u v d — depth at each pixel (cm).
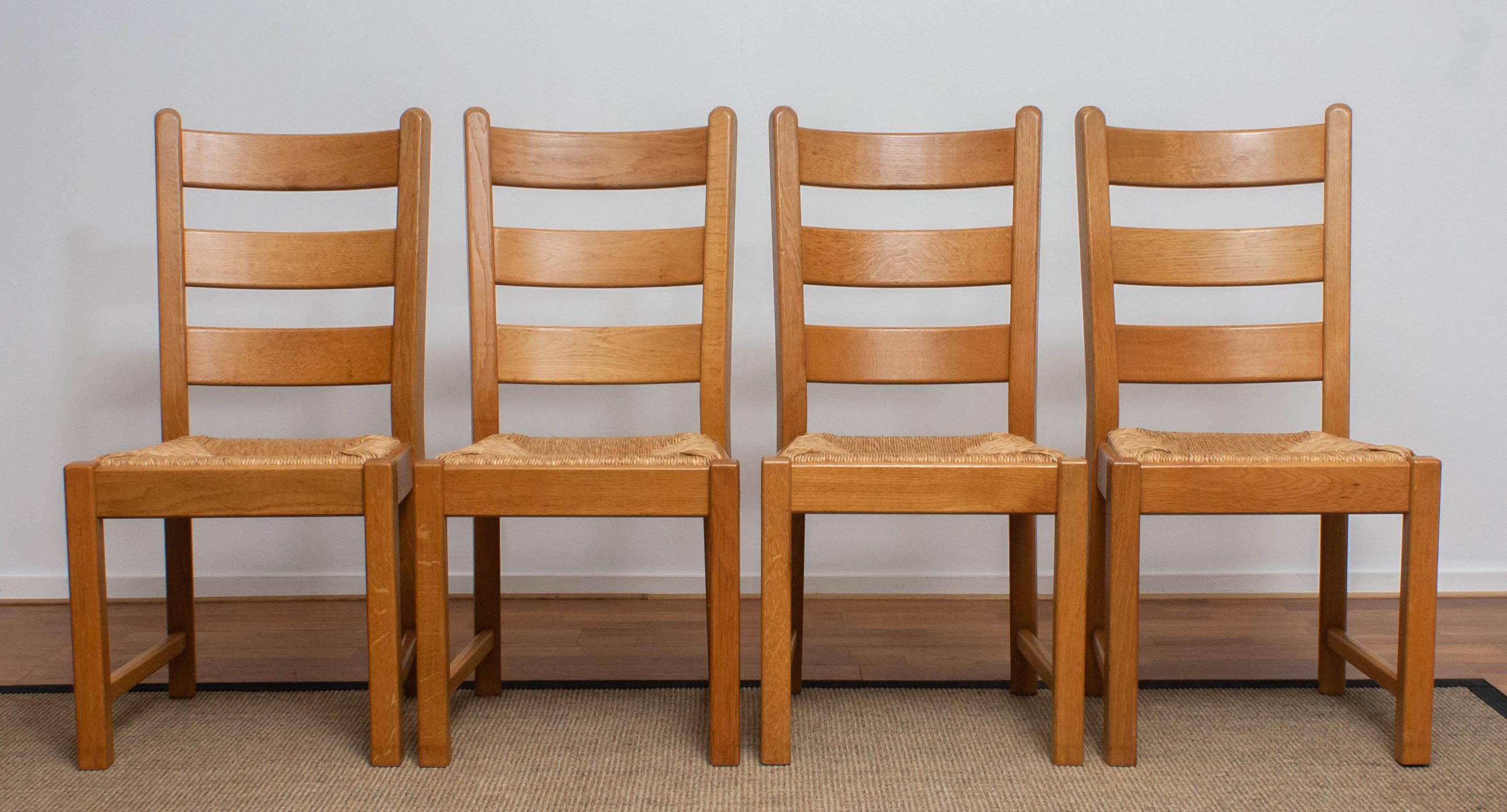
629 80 209
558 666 175
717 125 157
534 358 159
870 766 135
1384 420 213
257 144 159
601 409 215
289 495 131
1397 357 212
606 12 208
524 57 208
